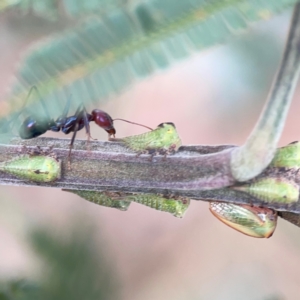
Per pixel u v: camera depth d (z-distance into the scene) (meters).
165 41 0.12
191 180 0.14
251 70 0.27
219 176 0.14
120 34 0.12
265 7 0.12
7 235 0.30
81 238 0.16
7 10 0.13
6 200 0.25
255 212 0.14
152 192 0.14
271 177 0.14
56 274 0.16
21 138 0.14
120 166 0.14
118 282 0.16
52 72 0.12
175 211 0.14
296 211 0.14
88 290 0.16
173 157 0.14
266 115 0.13
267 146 0.13
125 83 0.12
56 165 0.14
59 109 0.12
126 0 0.12
